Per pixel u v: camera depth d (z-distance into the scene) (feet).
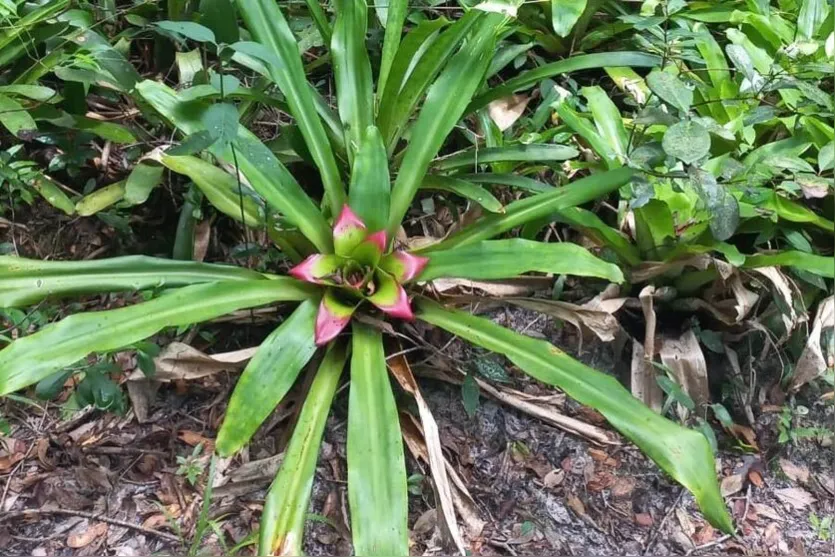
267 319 4.26
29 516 3.70
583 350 4.36
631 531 3.80
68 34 4.53
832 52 4.32
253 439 3.95
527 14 5.20
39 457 3.88
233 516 3.73
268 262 4.41
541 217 4.01
